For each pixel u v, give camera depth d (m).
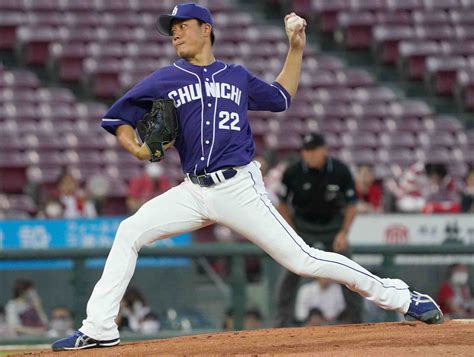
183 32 20.55
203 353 19.19
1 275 34.31
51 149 53.53
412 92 62.50
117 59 59.84
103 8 62.50
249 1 66.25
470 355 17.70
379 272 35.53
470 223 39.84
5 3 61.03
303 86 59.91
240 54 61.22
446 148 57.47
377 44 63.88
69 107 56.47
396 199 47.38
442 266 36.00
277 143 56.19
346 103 59.44
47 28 60.50
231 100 20.45
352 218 32.97
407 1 65.19
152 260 35.25
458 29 64.38
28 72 59.06
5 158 52.16
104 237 39.69
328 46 64.81
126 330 34.75
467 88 61.56
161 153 19.98
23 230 38.88
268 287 35.41
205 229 45.75
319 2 64.94
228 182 20.17
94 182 48.22
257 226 20.41
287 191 33.09
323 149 32.31
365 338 20.34
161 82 20.41
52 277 34.53
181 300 35.25
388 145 56.97
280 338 21.12
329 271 21.08
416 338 19.98
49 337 34.03
